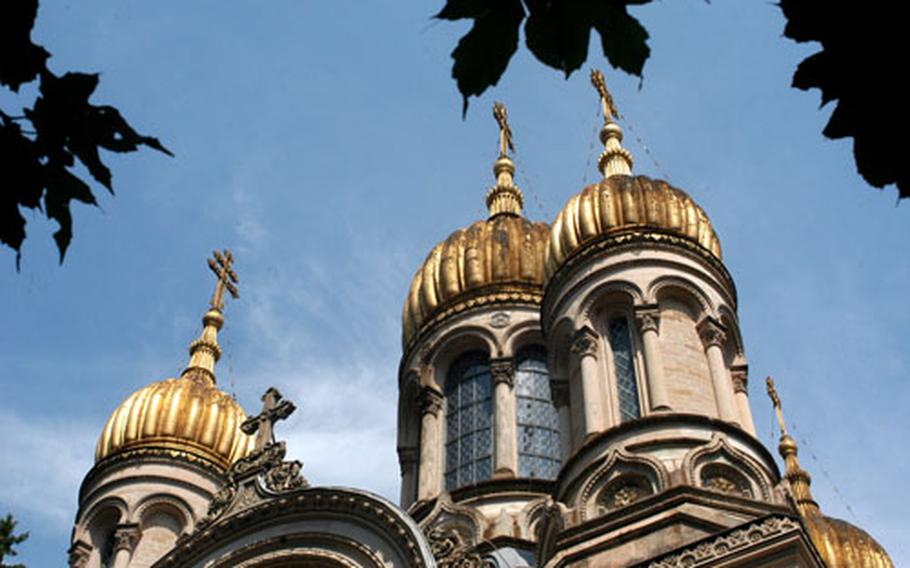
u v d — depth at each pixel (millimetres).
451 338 41750
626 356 32375
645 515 26625
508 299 41938
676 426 29047
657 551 25656
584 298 33219
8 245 9367
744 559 23922
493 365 40406
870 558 40781
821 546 41000
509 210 46906
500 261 42781
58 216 9523
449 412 40906
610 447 29109
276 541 29391
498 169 48656
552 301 34438
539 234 44156
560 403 33562
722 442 28125
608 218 34312
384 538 27859
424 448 39938
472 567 26219
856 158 8914
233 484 31500
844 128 8867
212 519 30906
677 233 33906
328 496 29234
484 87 9180
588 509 27875
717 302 33188
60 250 9562
